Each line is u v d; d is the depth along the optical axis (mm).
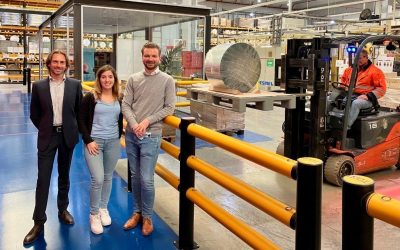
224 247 3297
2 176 5176
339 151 4965
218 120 7758
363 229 1356
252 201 2246
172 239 3443
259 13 27906
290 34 17406
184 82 7883
